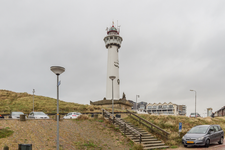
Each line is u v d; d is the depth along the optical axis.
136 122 21.58
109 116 21.53
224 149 13.95
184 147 15.55
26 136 12.73
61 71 10.62
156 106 94.88
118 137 16.41
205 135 15.08
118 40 58.19
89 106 47.66
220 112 70.12
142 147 14.32
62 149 11.91
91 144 13.76
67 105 48.34
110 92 54.94
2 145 10.52
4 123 14.26
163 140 17.41
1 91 55.00
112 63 56.91
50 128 15.41
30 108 42.06
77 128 16.98
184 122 23.30
